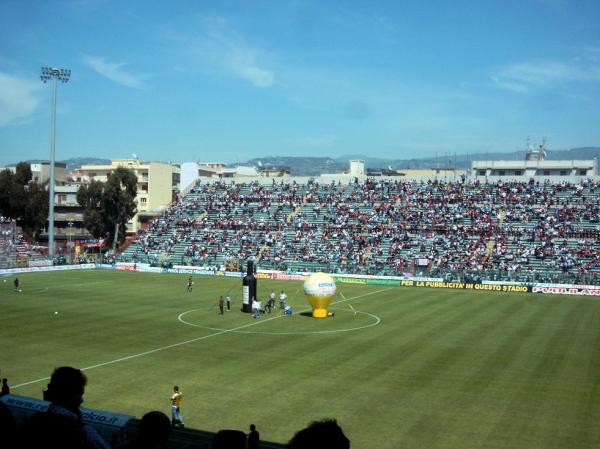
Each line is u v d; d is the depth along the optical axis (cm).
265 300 9094
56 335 6091
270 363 5006
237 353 5384
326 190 15362
